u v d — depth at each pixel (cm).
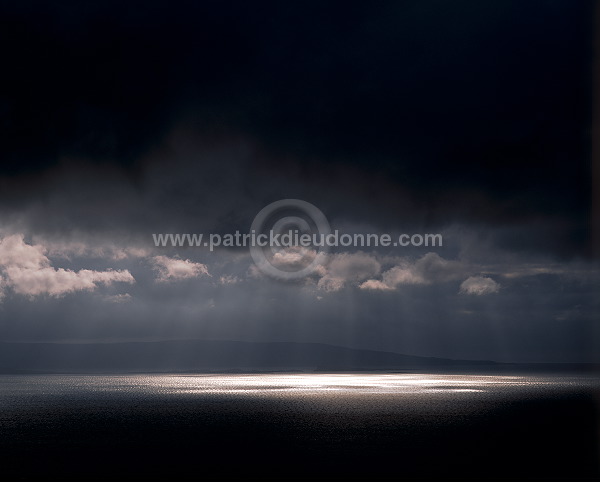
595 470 4372
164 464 4731
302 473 4294
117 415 9544
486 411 9706
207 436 6544
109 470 4494
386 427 7275
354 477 4125
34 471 4478
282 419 8494
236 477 4175
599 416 8694
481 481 3978
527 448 5444
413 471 4331
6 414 9888
